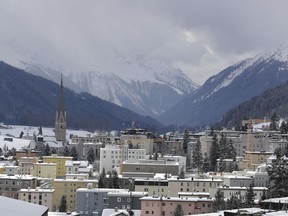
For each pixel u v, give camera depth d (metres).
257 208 188.50
